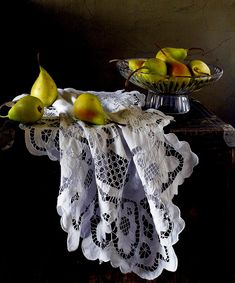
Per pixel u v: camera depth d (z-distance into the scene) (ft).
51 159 2.42
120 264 2.61
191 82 2.71
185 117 2.89
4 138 2.39
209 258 2.88
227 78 3.89
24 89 3.77
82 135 2.40
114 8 3.64
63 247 2.69
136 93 2.97
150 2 3.66
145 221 2.68
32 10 3.59
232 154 2.71
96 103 2.45
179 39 3.77
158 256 2.68
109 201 2.41
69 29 3.66
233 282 2.94
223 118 3.97
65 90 2.94
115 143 2.44
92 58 3.76
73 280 2.77
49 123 2.47
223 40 3.80
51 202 2.57
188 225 2.80
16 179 2.48
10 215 2.55
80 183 2.42
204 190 2.74
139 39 3.74
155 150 2.50
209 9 3.71
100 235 2.53
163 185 2.53
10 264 2.66
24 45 3.67
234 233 2.91
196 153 2.67
